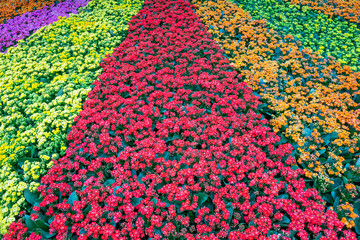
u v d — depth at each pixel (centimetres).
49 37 1036
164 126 666
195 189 517
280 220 485
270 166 565
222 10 1220
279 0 1301
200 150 599
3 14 1301
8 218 500
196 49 929
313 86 816
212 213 518
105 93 766
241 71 858
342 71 867
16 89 802
